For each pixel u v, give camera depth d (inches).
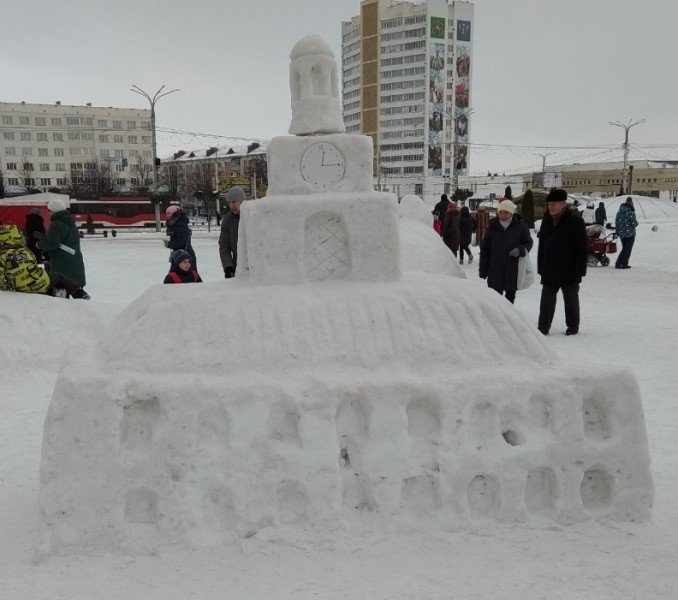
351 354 122.0
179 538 112.6
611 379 122.8
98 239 1079.0
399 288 133.0
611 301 386.0
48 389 216.4
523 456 119.3
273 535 113.3
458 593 98.8
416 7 3425.2
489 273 310.0
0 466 153.2
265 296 129.2
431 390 118.0
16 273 253.4
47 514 111.7
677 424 173.8
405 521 116.2
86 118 3043.8
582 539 115.9
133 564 109.1
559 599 97.2
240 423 114.7
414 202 469.7
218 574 105.3
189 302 127.0
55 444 112.3
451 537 115.3
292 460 114.6
